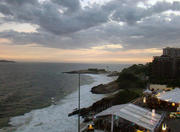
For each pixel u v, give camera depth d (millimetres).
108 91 65312
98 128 20609
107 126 20172
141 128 18250
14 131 25703
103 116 21141
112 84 74562
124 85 68000
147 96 36906
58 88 75875
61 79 119875
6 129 26547
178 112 24156
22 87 78562
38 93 62812
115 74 178125
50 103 46125
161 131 18047
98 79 132125
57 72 189750
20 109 40125
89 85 88500
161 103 29297
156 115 19453
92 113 32750
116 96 43750
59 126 28062
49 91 67375
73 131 25672
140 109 20812
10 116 34156
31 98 53719
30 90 70000
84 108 37625
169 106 28375
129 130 18594
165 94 27922
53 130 26203
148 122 17188
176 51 76438
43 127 27578
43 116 33938
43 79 116938
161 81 54438
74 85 87562
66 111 37500
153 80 58062
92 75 176000
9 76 133250
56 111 37656
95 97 55469
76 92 65438
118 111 18984
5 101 49375
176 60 61031
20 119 32000
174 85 48969
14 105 44406
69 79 121312
